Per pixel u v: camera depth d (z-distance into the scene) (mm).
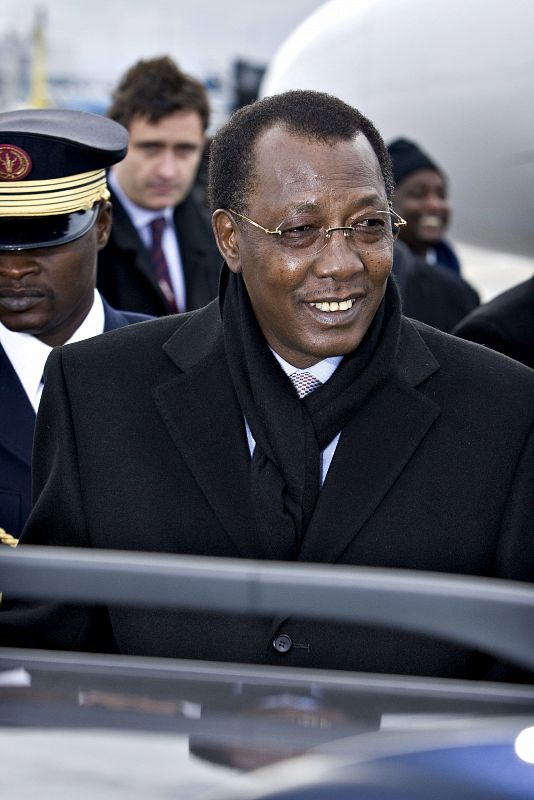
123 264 5367
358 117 2584
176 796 1645
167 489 2725
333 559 2590
